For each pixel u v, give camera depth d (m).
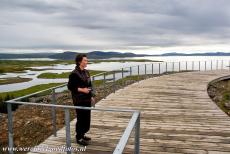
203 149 5.85
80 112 5.83
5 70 105.00
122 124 7.77
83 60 5.76
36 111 10.84
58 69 119.19
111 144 6.07
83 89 5.69
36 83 57.66
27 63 182.38
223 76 24.22
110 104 10.88
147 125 7.70
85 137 6.23
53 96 6.54
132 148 5.86
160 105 10.67
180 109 9.90
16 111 10.85
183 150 5.78
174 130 7.22
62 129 7.14
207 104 10.85
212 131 7.14
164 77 23.23
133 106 10.49
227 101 13.92
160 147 5.94
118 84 19.92
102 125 7.66
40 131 8.38
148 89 15.40
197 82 19.12
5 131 8.75
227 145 6.10
